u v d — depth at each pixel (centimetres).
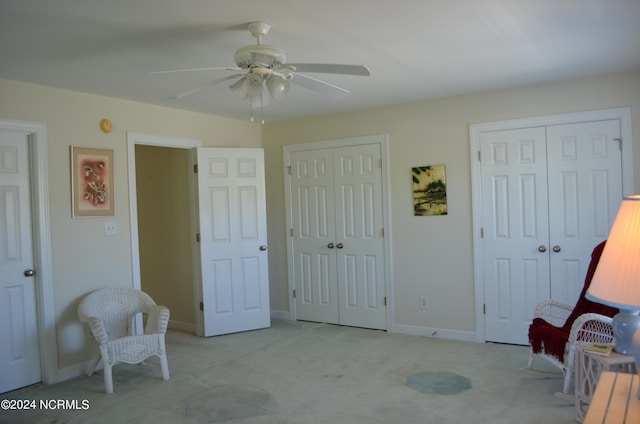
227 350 422
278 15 234
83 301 358
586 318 273
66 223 364
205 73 329
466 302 431
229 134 507
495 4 229
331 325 503
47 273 350
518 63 330
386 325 473
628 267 157
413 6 228
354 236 488
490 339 421
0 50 273
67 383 350
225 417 284
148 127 425
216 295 472
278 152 536
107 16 229
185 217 496
